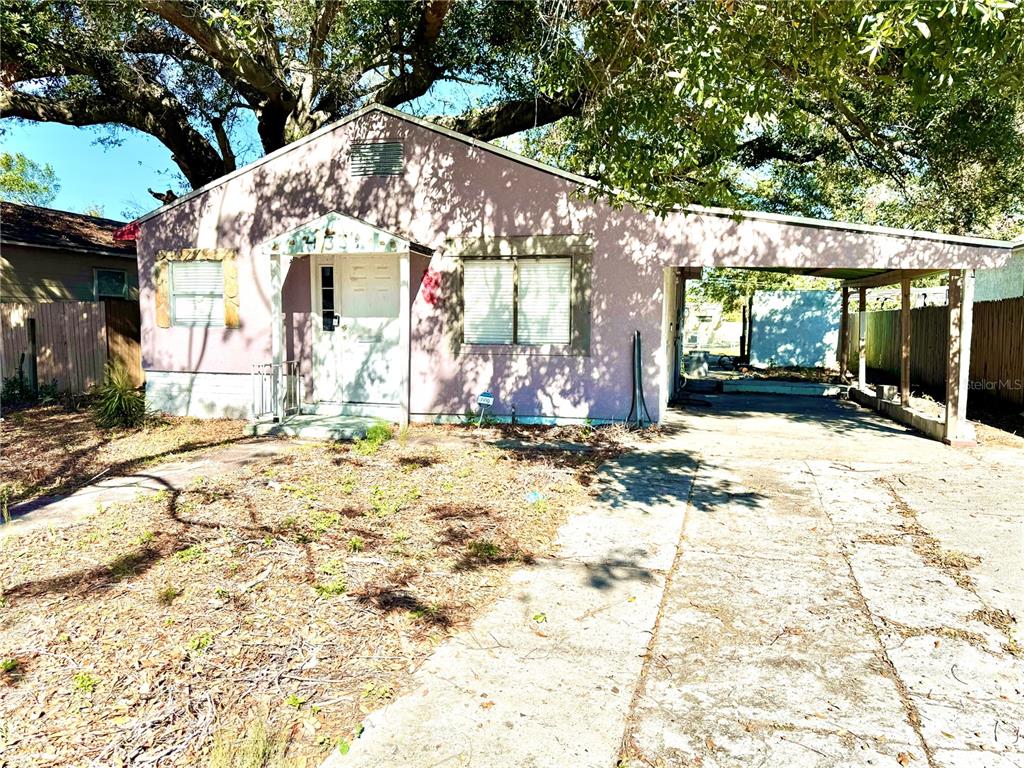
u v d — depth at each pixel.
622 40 5.70
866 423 10.42
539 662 3.31
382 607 3.84
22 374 12.23
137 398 10.03
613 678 3.17
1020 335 10.66
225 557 4.48
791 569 4.52
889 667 3.28
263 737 2.53
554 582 4.30
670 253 9.01
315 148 9.92
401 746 2.63
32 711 2.79
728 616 3.83
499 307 9.61
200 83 14.18
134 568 4.30
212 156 14.79
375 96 13.41
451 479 6.62
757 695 3.04
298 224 10.02
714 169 5.91
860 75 6.63
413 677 3.15
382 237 8.88
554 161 15.26
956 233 13.73
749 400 13.62
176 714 2.79
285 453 7.80
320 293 10.00
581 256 9.26
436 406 9.82
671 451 8.15
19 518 5.39
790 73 6.08
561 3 6.72
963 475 7.03
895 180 13.98
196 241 10.31
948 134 11.38
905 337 10.88
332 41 11.66
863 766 2.54
